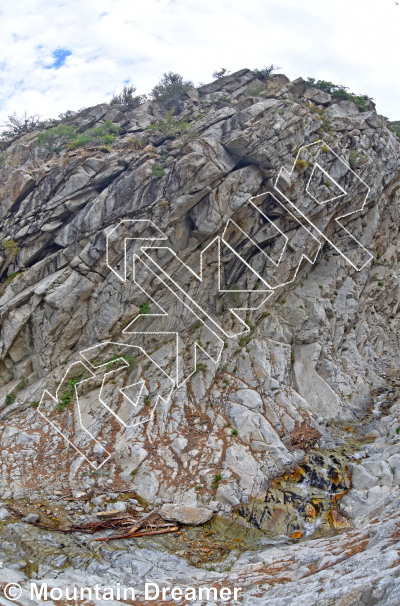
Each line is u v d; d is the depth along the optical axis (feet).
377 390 68.49
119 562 40.83
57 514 47.50
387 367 74.79
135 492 50.42
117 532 45.03
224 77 89.40
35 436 57.11
